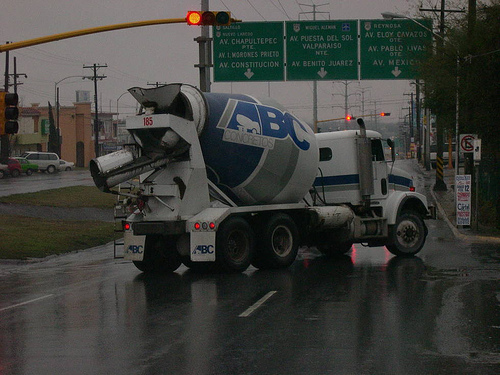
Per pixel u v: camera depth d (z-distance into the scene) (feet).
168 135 64.85
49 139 376.89
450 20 166.71
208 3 108.78
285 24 149.28
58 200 159.12
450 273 64.85
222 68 149.38
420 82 158.61
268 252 69.92
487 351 35.17
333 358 34.01
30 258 89.81
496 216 114.32
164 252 71.05
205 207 67.56
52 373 32.17
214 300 52.03
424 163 327.26
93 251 102.73
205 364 33.12
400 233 81.41
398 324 42.01
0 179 248.93
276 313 46.21
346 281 60.95
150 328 42.04
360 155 79.97
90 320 45.27
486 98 126.11
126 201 69.26
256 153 70.49
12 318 46.88
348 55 150.00
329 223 76.02
